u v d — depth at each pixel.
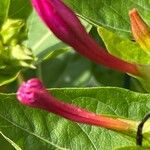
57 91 0.22
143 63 0.22
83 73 0.30
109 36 0.22
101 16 0.23
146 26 0.21
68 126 0.23
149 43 0.21
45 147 0.22
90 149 0.23
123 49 0.22
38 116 0.22
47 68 0.30
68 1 0.23
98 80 0.28
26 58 0.23
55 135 0.22
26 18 0.25
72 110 0.21
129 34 0.23
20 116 0.22
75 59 0.30
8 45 0.23
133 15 0.21
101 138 0.23
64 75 0.30
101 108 0.23
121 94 0.23
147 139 0.21
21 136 0.22
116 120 0.21
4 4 0.23
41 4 0.20
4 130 0.22
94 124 0.21
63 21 0.20
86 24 0.25
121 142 0.23
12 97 0.22
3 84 0.23
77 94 0.22
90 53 0.21
